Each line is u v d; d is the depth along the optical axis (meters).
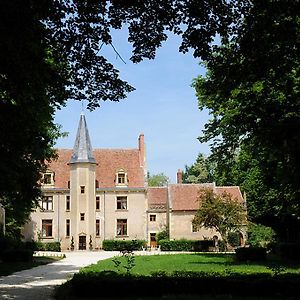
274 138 18.59
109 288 14.61
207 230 61.09
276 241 44.56
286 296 14.01
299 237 42.31
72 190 61.78
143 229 62.56
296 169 20.53
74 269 29.44
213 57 13.14
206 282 14.70
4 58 12.27
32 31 11.56
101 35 12.12
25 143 20.64
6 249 37.25
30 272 27.16
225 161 31.89
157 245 62.41
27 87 14.24
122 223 62.88
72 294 14.77
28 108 18.14
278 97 18.48
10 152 20.25
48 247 59.19
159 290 14.65
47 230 62.16
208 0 11.15
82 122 63.69
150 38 12.21
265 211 43.16
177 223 61.72
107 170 65.12
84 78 13.46
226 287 14.56
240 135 28.61
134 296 14.50
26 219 47.94
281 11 11.55
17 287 19.12
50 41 12.20
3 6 10.72
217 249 54.12
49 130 30.86
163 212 64.50
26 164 26.50
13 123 17.44
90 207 61.56
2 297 15.93
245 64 13.02
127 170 65.06
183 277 14.87
